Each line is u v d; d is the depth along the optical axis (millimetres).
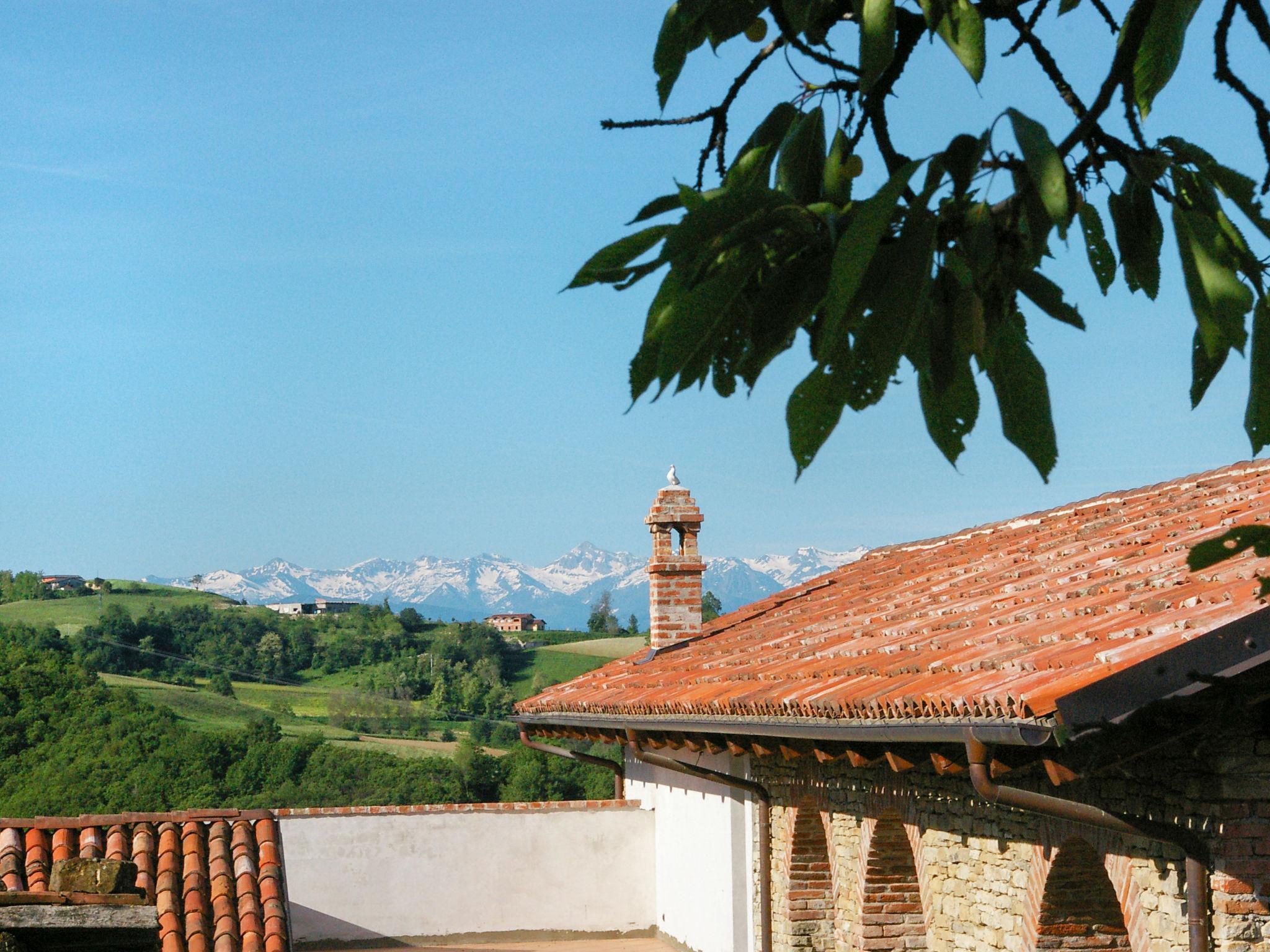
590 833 19844
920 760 9391
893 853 12070
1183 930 7672
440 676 103812
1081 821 7543
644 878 19828
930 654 9711
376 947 19094
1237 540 2330
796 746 11461
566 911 19625
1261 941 7199
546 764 58312
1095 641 7879
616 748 43844
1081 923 9227
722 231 1764
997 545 15672
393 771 57688
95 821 15562
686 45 2154
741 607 20516
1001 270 1892
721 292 1752
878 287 1732
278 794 55906
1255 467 13508
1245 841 7227
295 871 19094
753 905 15453
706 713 12156
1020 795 7492
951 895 10641
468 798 57719
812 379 1760
